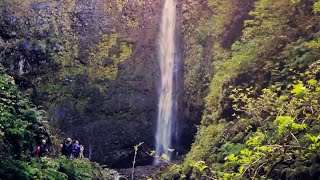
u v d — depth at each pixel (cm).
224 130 1312
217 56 1912
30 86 2144
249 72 1374
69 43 2245
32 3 2205
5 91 1392
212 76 1897
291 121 569
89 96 2228
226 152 1184
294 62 1183
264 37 1416
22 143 1198
